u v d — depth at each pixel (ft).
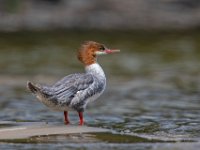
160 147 33.42
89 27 106.93
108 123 42.19
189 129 39.40
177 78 64.75
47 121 42.55
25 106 49.96
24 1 116.26
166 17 113.80
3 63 74.18
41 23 108.47
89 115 45.93
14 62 74.95
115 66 72.84
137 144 34.14
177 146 33.65
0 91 57.21
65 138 35.22
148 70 70.08
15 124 39.86
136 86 60.29
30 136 35.65
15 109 48.57
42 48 86.94
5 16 111.24
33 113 46.62
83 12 113.70
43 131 36.88
